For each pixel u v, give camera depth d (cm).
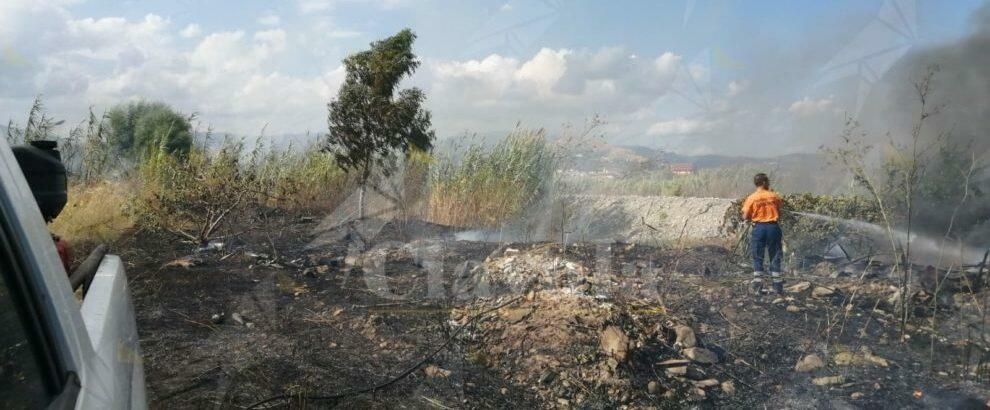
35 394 115
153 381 372
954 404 415
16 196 134
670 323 521
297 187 924
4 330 113
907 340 516
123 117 844
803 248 763
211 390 368
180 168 789
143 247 670
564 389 426
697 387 440
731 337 514
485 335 484
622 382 434
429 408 378
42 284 130
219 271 597
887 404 416
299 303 522
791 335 519
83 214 683
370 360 429
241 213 810
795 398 426
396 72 896
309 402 370
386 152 895
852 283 650
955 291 613
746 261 740
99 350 149
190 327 455
